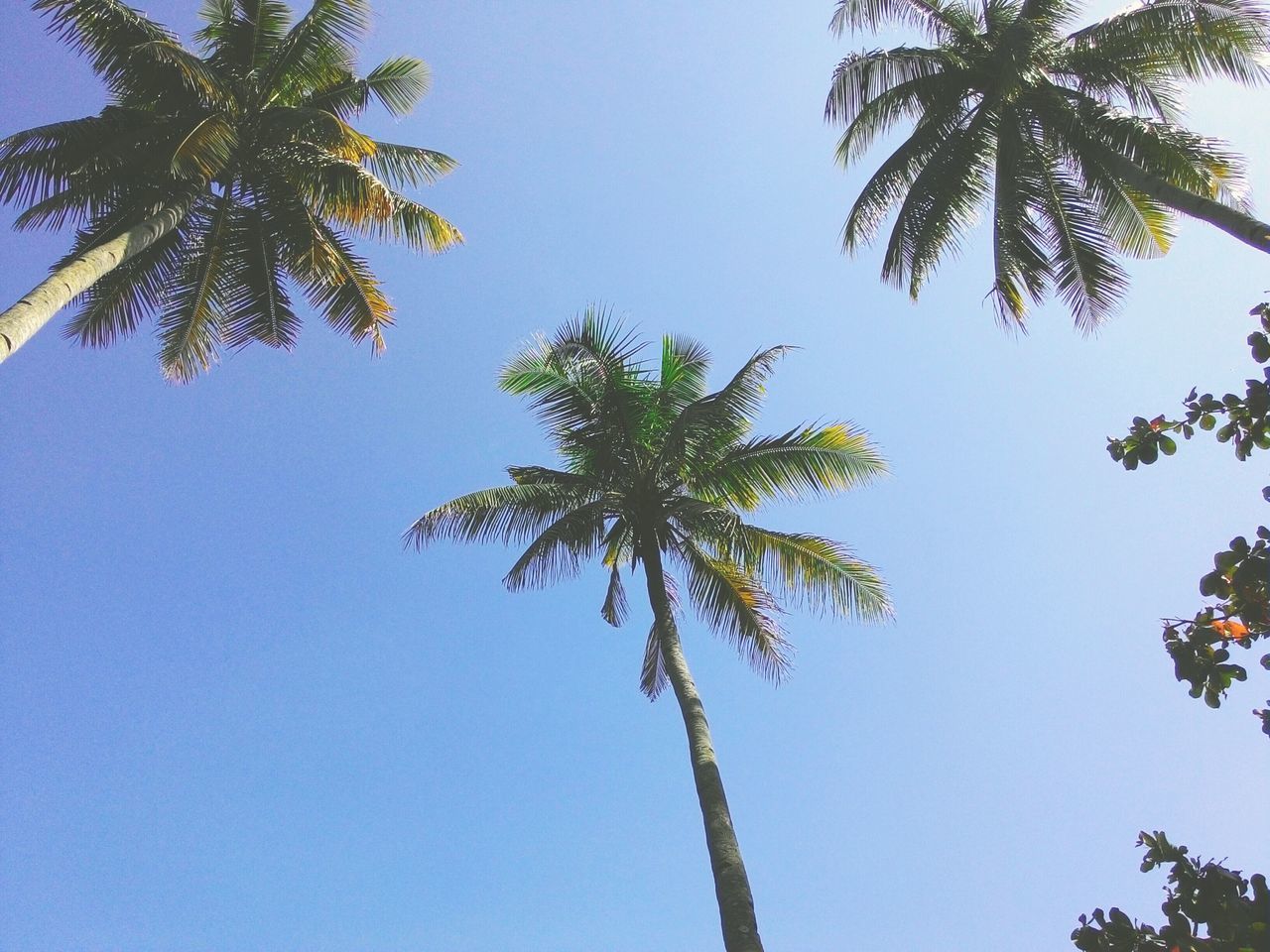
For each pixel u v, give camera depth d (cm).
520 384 1736
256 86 1658
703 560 1800
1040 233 1878
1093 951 533
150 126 1509
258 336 1731
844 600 1733
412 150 1820
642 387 1742
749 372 1575
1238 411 666
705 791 1298
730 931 1118
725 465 1719
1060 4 1820
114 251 1330
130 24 1495
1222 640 569
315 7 1642
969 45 1838
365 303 1738
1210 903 505
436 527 1717
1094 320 1830
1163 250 1853
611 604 1908
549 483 1761
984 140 1873
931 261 1873
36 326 1145
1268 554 561
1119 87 1795
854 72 1870
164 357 1662
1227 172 1669
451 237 1748
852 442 1669
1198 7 1641
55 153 1437
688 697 1466
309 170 1638
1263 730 546
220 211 1655
